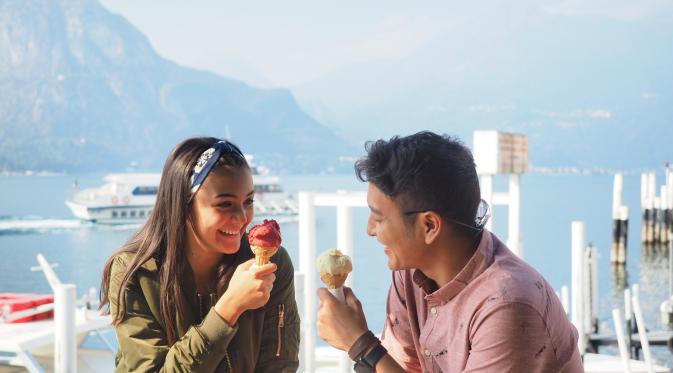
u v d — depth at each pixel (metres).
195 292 2.01
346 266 1.77
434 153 1.62
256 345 2.06
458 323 1.67
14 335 5.28
